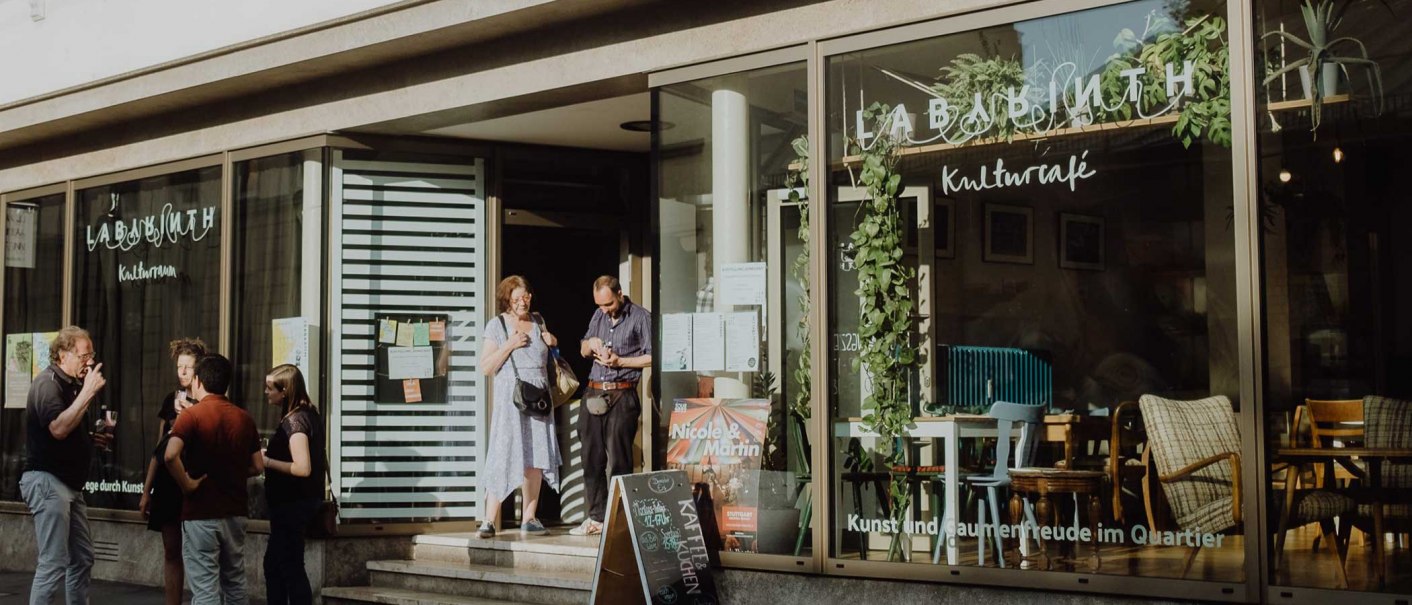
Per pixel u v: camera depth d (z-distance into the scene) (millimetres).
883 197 7637
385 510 9984
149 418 11305
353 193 10109
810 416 7785
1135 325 6969
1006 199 7270
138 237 11516
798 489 7789
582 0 8305
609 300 9664
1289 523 6305
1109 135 6977
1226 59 6609
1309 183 6543
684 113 8305
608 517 7582
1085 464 7020
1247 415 6414
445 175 10383
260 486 10227
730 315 8102
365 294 10094
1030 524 7113
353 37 9273
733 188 8109
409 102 9578
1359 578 6188
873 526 7559
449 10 8781
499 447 9711
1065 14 7066
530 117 9758
